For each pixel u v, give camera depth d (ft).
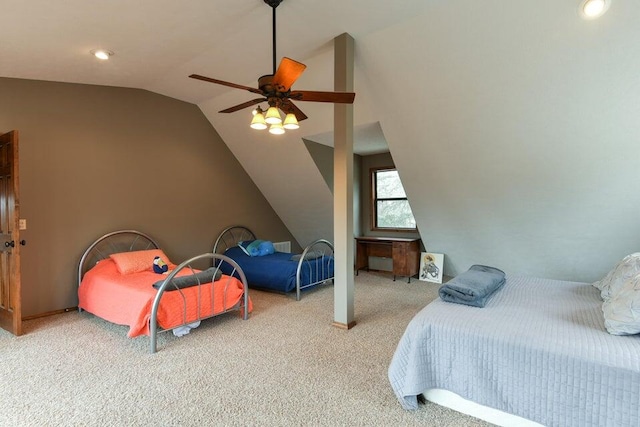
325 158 17.88
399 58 10.75
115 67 11.62
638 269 7.16
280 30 9.70
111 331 10.96
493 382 6.08
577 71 8.89
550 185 11.89
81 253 13.43
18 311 10.57
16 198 10.50
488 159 12.32
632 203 10.98
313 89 13.15
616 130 9.59
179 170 16.61
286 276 14.74
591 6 7.64
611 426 5.11
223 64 11.85
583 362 5.33
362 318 12.14
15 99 11.93
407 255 17.63
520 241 14.32
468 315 7.09
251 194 20.24
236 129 17.46
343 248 10.98
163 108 15.90
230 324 11.56
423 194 15.16
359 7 8.80
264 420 6.49
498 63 9.61
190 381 7.88
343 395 7.30
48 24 8.29
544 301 8.02
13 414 6.67
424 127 12.52
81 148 13.42
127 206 14.74
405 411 6.74
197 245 17.39
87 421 6.47
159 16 8.34
